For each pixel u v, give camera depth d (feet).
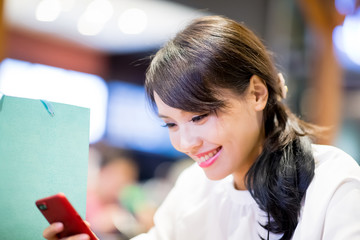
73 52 11.18
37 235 2.58
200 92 2.51
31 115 2.64
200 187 3.57
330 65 9.71
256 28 9.36
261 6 9.41
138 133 11.85
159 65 2.66
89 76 11.51
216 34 2.70
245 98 2.70
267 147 2.88
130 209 7.43
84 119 2.85
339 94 9.77
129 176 8.09
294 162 2.76
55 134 2.71
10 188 2.53
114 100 11.84
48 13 9.66
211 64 2.55
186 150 2.70
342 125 9.82
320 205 2.48
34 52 10.39
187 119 2.64
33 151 2.62
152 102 2.92
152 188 8.84
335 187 2.48
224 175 2.79
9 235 2.51
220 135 2.62
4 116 2.55
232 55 2.65
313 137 3.21
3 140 2.53
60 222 2.27
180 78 2.53
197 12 8.97
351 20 9.50
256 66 2.77
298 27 9.65
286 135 2.91
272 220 2.88
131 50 11.83
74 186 2.73
